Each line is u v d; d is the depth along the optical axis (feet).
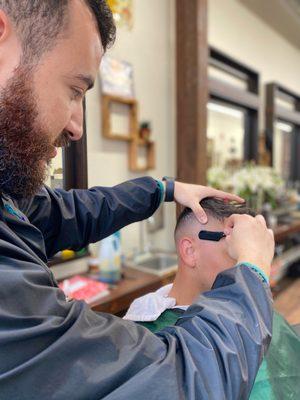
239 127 11.54
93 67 1.78
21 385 1.27
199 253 2.79
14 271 1.38
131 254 6.16
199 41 6.94
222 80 10.25
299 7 11.10
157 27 7.12
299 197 14.14
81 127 1.97
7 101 1.55
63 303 1.48
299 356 3.05
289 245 11.39
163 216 6.75
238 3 10.64
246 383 1.48
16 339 1.28
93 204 2.77
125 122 6.58
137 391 1.36
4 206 1.75
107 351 1.44
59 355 1.34
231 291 1.73
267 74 12.66
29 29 1.52
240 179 9.50
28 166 1.68
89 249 5.19
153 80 7.13
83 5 1.68
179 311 2.77
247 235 2.05
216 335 1.52
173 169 7.66
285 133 14.80
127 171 6.55
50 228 2.52
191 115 7.14
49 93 1.64
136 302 2.99
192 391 1.39
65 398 1.32
